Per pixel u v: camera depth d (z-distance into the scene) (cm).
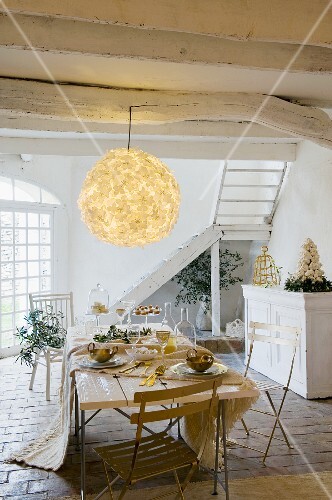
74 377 306
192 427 344
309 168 606
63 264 743
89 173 335
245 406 308
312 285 501
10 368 612
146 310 415
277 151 641
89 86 406
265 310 567
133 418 227
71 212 754
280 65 323
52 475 325
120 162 320
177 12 246
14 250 678
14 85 389
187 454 259
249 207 800
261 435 391
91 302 708
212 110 426
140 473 240
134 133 513
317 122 445
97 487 308
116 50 295
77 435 366
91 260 761
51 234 730
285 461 344
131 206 316
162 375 290
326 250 561
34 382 549
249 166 786
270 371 557
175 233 794
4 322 669
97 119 411
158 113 418
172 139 608
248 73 379
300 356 494
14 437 389
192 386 238
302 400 480
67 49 287
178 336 403
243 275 813
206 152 625
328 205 558
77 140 595
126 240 331
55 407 462
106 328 448
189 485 311
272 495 298
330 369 491
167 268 695
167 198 330
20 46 281
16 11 230
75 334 418
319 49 328
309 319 484
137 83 402
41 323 517
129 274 776
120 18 241
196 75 382
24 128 487
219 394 264
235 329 720
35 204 702
